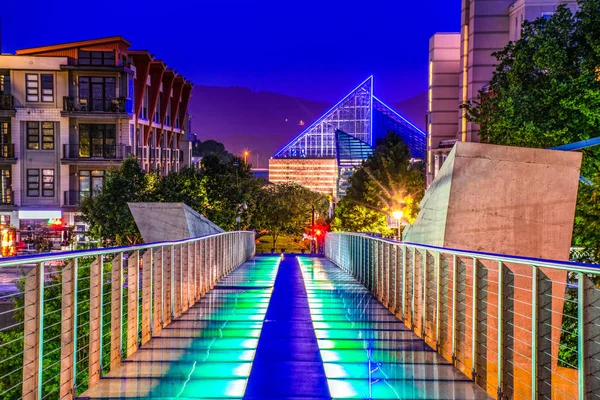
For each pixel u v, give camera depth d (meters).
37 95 45.03
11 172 45.28
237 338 9.73
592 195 17.92
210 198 49.72
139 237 35.94
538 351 5.84
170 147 65.00
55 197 45.38
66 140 45.12
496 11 48.16
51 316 17.95
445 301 8.88
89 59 45.38
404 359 8.39
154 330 10.12
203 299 14.68
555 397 10.02
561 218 11.33
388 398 6.54
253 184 62.41
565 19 22.95
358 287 17.66
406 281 11.23
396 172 52.50
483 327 7.27
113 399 6.42
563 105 20.41
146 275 9.53
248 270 24.94
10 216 45.00
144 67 50.16
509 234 11.21
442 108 60.88
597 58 21.12
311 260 34.09
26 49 45.47
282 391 6.81
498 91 24.58
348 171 145.62
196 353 8.62
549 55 21.78
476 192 11.23
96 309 7.12
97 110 45.19
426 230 12.58
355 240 21.36
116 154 44.97
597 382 4.91
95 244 35.22
